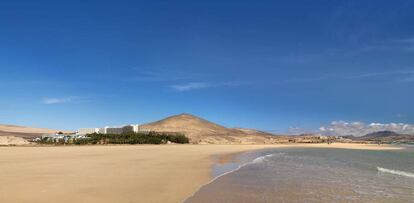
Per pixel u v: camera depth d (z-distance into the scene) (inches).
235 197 748.6
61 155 1936.5
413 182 1046.4
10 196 665.0
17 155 1903.3
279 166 1605.6
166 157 1980.8
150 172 1151.6
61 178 924.6
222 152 2992.1
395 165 1831.9
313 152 3558.1
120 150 2751.0
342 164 1802.4
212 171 1294.3
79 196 685.9
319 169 1469.0
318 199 749.3
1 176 948.6
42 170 1109.7
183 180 989.2
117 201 658.8
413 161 2223.2
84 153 2188.7
